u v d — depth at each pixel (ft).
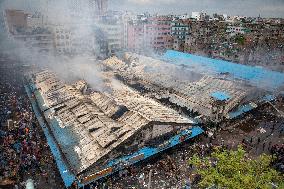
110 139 116.37
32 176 111.04
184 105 171.12
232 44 368.68
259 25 398.01
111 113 141.38
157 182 110.83
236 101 164.35
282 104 188.75
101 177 105.40
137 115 130.41
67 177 104.42
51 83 198.70
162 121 125.59
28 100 190.19
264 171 69.15
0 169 110.22
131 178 112.68
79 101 159.53
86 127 132.57
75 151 117.19
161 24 389.60
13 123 152.25
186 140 135.44
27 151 122.42
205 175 71.56
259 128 156.15
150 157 122.52
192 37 390.01
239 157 70.33
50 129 140.15
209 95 172.45
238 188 63.52
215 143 139.23
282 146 133.18
